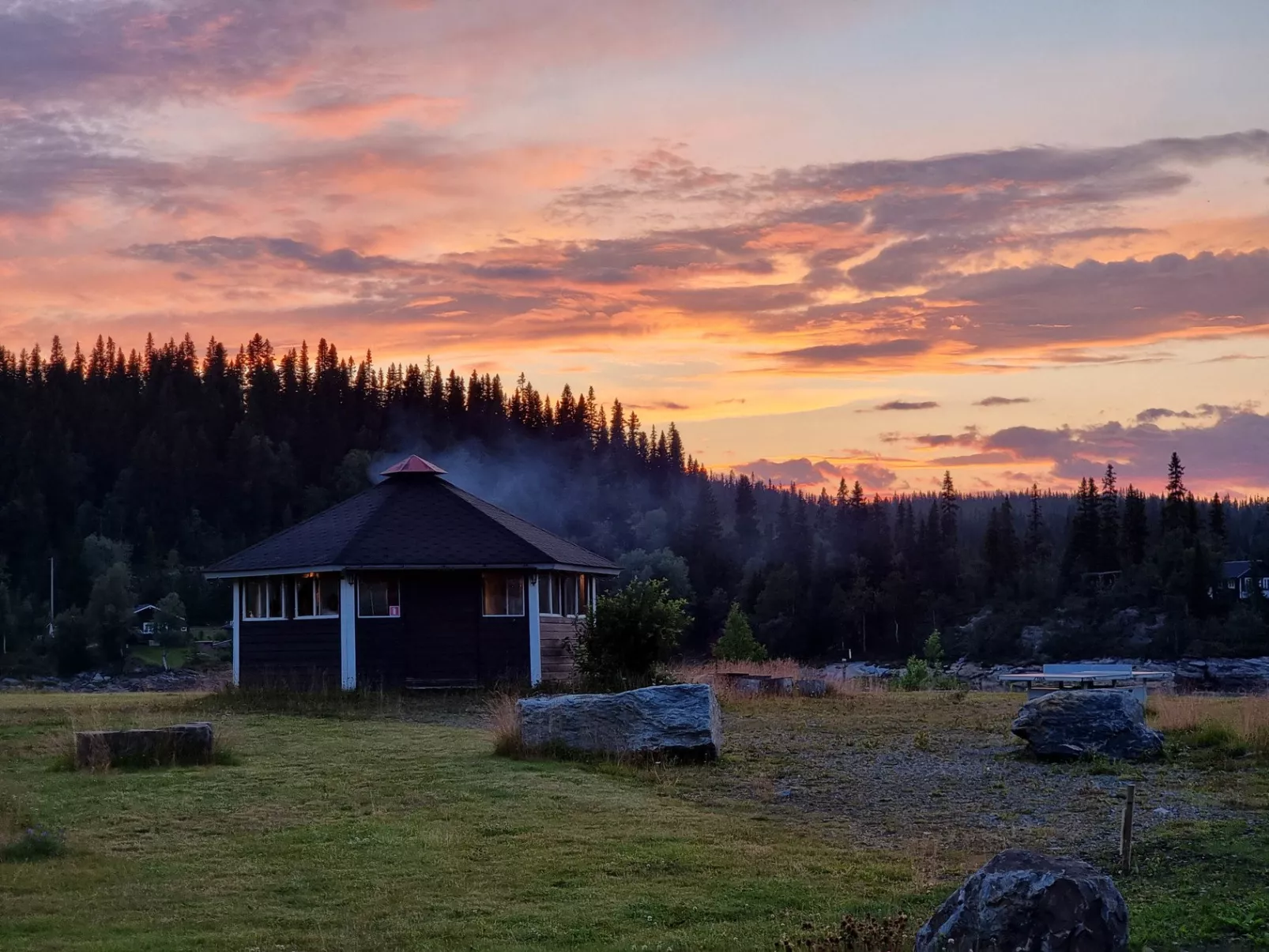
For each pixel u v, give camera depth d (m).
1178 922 10.20
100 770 17.67
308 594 31.50
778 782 17.14
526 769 17.83
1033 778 17.11
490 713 25.02
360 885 11.93
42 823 14.38
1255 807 14.59
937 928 8.41
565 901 11.44
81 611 109.88
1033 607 110.94
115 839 13.70
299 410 153.00
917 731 22.25
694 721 18.84
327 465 148.25
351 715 25.70
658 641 29.12
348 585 30.72
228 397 153.50
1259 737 18.84
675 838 13.66
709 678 30.80
